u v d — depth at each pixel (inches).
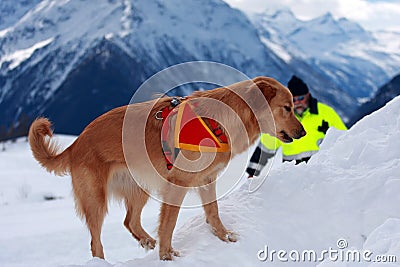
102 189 169.2
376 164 168.2
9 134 1263.5
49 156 181.0
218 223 154.3
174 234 164.6
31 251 238.4
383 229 133.4
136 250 229.9
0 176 682.2
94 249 169.3
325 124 246.1
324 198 160.9
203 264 139.3
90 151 168.9
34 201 524.4
